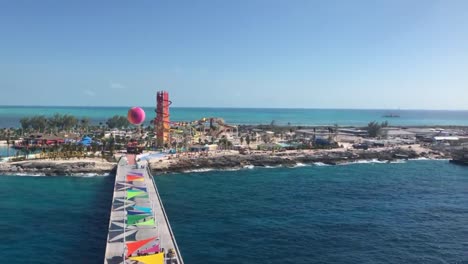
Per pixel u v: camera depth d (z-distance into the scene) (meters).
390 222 86.88
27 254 65.62
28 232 75.62
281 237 75.94
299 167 162.62
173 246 61.44
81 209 91.00
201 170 149.38
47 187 113.69
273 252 68.75
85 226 79.44
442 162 183.00
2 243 70.00
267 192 113.19
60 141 198.75
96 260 63.84
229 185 122.38
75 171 134.12
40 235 74.12
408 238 77.06
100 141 194.00
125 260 55.44
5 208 91.25
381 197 109.88
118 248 59.94
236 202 101.00
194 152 171.12
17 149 189.38
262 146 190.62
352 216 90.88
